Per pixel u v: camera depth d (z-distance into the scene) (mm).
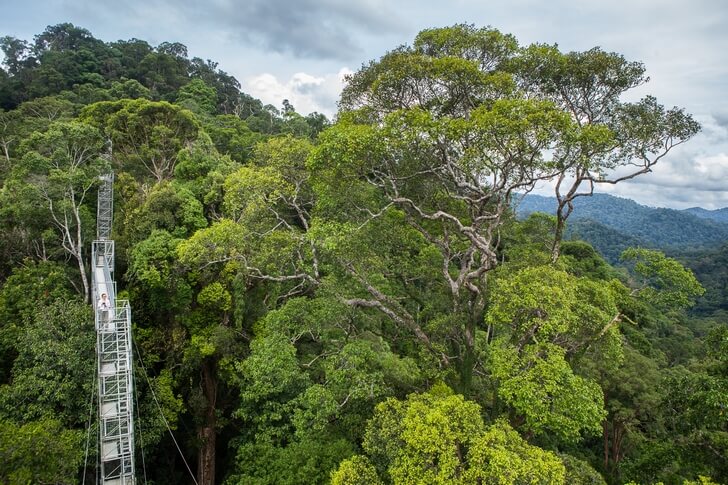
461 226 13227
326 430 13867
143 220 20078
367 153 12242
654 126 13281
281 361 14523
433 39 13539
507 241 21500
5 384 15453
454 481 8219
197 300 19406
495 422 11055
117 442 13484
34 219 20141
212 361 20547
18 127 30859
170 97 59312
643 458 14375
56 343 15211
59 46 66188
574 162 11641
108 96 45281
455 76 12281
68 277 19781
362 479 9438
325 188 14117
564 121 10375
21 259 20297
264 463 14484
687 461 12898
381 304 15078
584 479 11148
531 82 14016
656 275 15523
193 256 15648
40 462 10516
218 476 21516
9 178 22531
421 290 19719
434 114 13570
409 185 15172
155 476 20328
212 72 84438
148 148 29094
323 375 17281
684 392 12523
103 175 24000
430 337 15906
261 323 20109
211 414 20422
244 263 16438
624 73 13273
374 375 13016
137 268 18359
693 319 64250
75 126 21859
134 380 17531
